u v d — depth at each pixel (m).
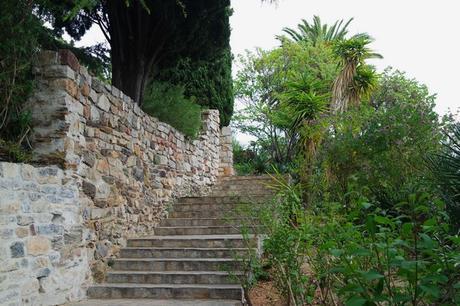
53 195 4.45
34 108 4.69
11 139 4.56
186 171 8.91
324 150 6.04
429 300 2.21
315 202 4.79
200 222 7.17
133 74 7.49
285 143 14.90
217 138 11.48
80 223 4.93
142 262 5.64
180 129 8.77
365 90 9.70
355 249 2.27
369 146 5.49
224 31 7.79
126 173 6.25
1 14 4.18
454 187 3.01
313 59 15.40
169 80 11.61
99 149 5.48
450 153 3.54
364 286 2.22
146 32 7.32
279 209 4.56
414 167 5.12
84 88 5.13
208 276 5.20
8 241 3.80
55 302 4.39
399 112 5.51
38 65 4.73
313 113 9.02
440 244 2.20
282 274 3.99
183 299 4.88
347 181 5.40
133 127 6.55
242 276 5.00
